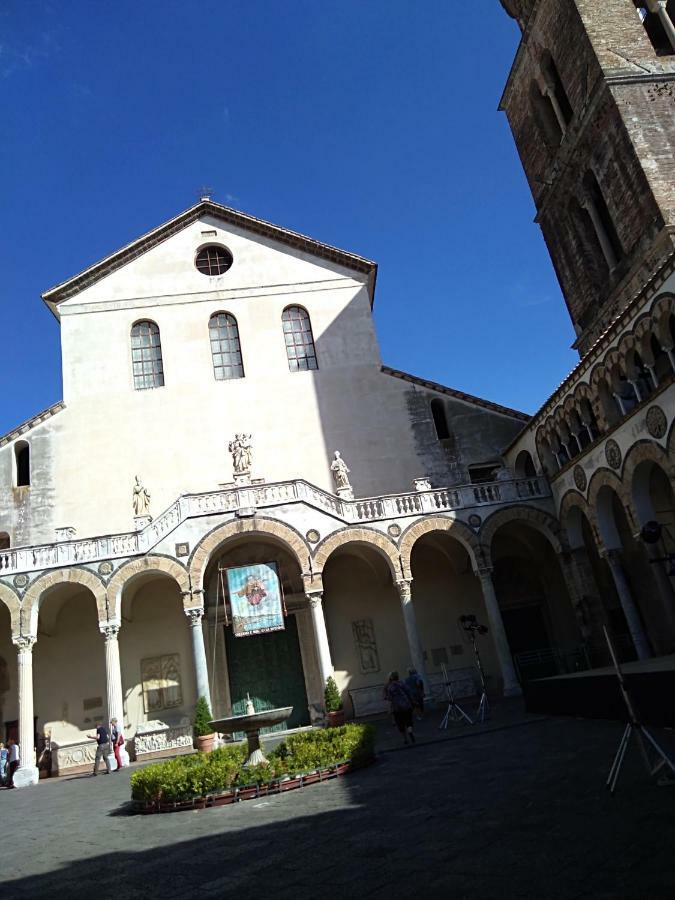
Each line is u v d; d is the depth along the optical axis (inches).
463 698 1214.9
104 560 1071.6
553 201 1359.5
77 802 690.2
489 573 1159.0
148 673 1197.1
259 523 1112.2
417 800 416.5
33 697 1165.1
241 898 276.2
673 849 250.2
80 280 1429.6
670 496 1027.9
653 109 1114.1
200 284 1470.2
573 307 1321.4
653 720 525.3
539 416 1201.4
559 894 225.8
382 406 1409.9
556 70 1364.4
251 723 618.5
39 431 1306.6
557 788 384.2
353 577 1307.8
